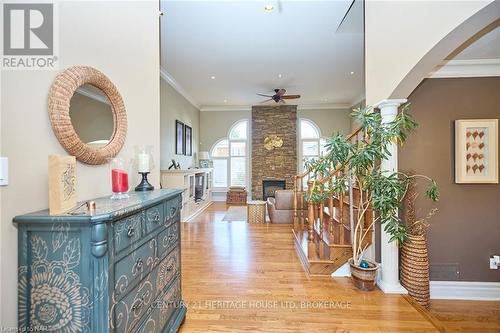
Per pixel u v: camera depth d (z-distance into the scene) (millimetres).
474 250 2816
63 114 1202
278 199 5215
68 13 1279
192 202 6086
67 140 1220
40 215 1003
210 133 8867
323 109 8695
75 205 1126
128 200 1343
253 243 3916
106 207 1141
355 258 2568
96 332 989
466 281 2807
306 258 3014
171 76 5777
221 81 6137
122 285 1116
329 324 1964
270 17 3453
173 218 1762
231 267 3023
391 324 1965
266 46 4340
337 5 3186
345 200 3164
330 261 2820
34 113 1097
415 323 1977
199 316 2062
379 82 2473
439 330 1898
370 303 2260
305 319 2029
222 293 2424
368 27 2678
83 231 994
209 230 4684
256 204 5328
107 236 1013
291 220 5195
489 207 2812
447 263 2826
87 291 994
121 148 1678
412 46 2025
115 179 1411
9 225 987
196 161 8398
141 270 1295
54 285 1009
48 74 1164
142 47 1975
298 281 2674
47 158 1146
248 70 5453
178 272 1875
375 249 2744
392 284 2473
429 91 2822
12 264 995
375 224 2756
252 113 8617
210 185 8305
